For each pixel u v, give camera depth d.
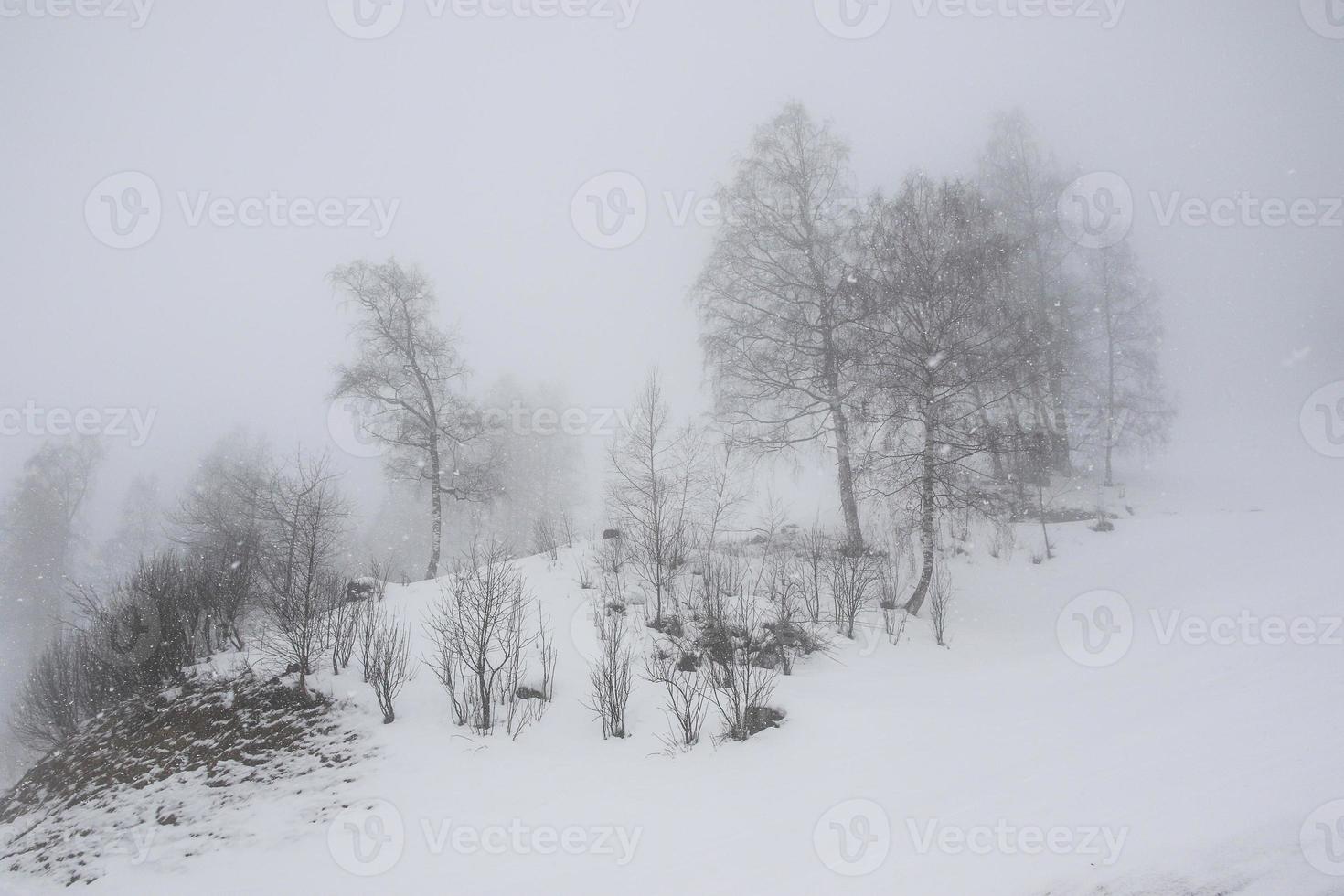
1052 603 12.57
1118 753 5.18
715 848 4.69
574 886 4.42
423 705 8.07
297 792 6.57
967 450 12.20
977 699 7.62
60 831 6.72
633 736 7.19
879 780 5.52
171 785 7.11
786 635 9.91
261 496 12.40
